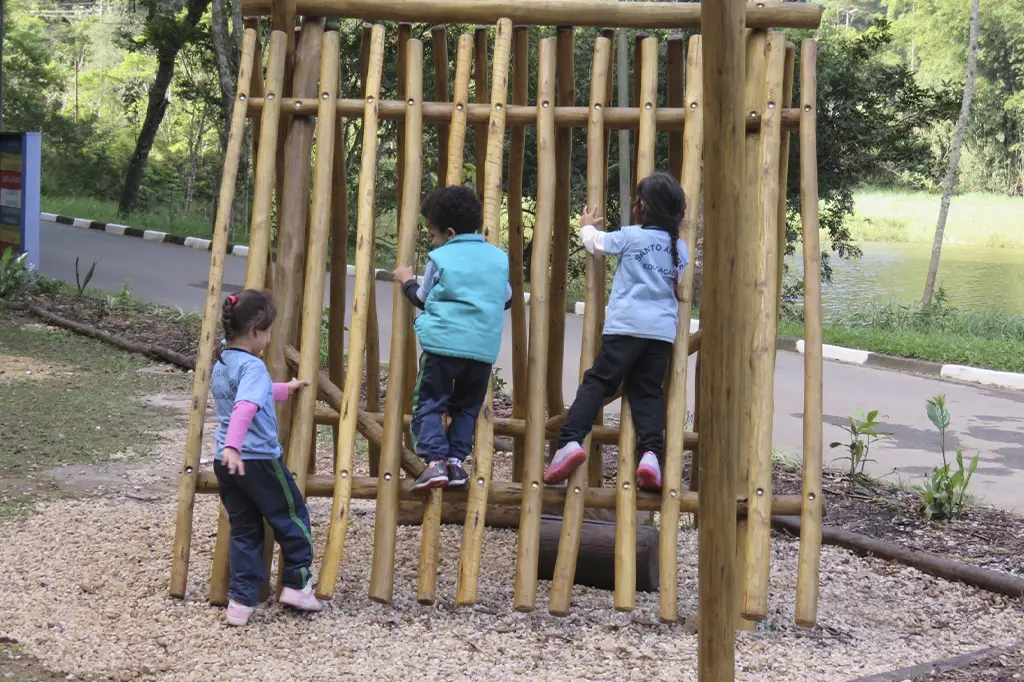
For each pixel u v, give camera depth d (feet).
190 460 15.10
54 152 118.62
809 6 15.76
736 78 8.29
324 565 14.90
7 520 18.33
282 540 14.49
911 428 30.81
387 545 15.07
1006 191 162.81
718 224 8.45
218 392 14.43
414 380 19.48
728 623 8.86
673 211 15.23
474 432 15.34
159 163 111.86
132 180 87.51
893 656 14.43
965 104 69.67
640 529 16.97
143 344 35.45
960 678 13.44
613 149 57.77
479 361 14.82
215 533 18.03
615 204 60.90
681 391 15.16
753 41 16.01
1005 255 123.13
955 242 135.85
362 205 15.90
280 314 15.89
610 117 16.38
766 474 14.75
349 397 15.40
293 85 16.51
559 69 17.63
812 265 15.43
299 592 14.62
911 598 17.31
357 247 15.75
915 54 171.42
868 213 151.84
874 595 17.42
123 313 41.29
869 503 22.54
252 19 16.85
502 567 17.42
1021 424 31.91
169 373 31.99
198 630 14.01
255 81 17.24
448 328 14.66
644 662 13.56
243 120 16.17
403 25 17.34
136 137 120.26
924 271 107.24
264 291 14.56
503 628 14.69
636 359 15.17
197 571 16.25
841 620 16.06
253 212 16.01
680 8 16.22
